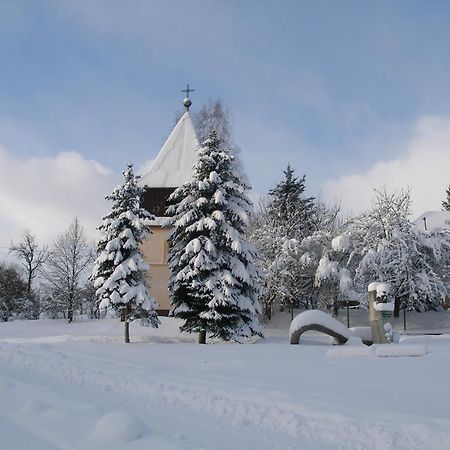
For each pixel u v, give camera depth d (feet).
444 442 19.81
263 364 40.29
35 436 17.71
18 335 87.25
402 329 112.47
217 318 69.62
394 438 20.26
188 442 19.85
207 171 76.28
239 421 23.20
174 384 30.32
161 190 114.01
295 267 119.44
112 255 70.95
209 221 71.72
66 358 40.47
